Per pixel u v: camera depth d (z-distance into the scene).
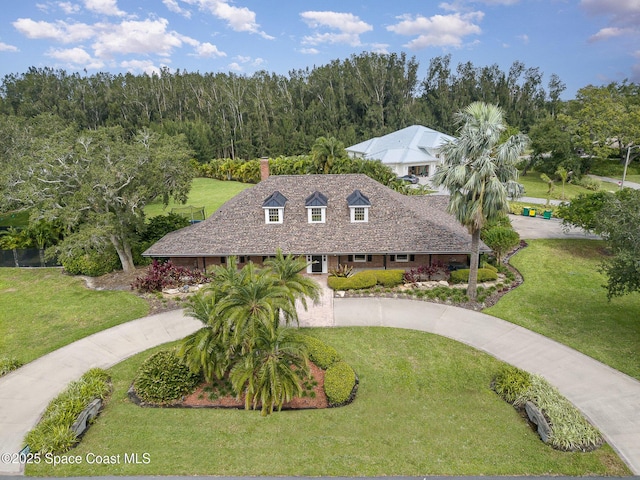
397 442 14.51
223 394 17.44
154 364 17.25
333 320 23.80
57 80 118.50
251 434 14.98
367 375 18.77
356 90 110.75
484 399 17.00
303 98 120.75
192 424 15.59
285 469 13.29
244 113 109.06
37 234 34.00
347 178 33.03
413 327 22.86
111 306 26.30
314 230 29.50
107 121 107.62
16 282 31.14
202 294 17.55
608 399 16.47
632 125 65.62
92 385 17.20
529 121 110.19
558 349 20.30
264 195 32.03
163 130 95.25
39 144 27.88
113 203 28.84
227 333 15.33
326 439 14.70
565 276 29.28
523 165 72.75
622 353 19.73
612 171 73.56
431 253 27.55
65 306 26.59
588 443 14.10
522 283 28.44
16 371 19.45
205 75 136.50
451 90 125.94
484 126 21.70
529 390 16.50
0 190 30.77
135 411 16.44
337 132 99.75
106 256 32.06
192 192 68.50
